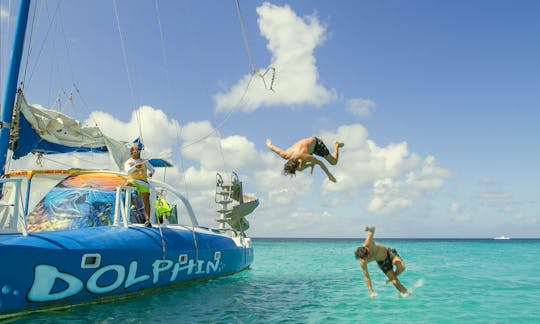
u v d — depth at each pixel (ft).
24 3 30.01
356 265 64.85
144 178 28.27
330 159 18.65
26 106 30.83
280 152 18.04
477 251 139.64
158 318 21.34
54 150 37.19
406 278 44.60
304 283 38.73
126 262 24.14
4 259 18.57
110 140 38.81
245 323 21.12
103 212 27.78
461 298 29.99
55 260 20.39
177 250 28.55
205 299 27.50
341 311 24.58
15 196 22.74
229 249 37.58
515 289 35.35
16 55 29.35
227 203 46.78
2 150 27.86
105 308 22.86
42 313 20.72
